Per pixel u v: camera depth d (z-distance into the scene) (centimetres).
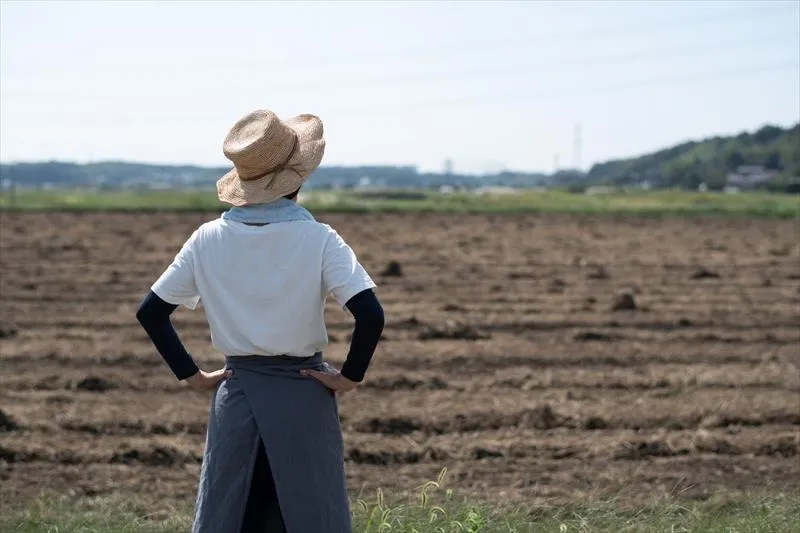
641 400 1272
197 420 1163
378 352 1565
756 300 2217
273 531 489
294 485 482
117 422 1144
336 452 498
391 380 1341
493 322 1870
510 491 895
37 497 890
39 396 1280
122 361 1518
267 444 482
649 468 991
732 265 2944
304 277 494
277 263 495
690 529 739
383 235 3850
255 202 502
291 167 505
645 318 1936
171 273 502
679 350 1614
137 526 766
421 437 1108
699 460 1020
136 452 1031
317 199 6225
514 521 741
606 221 4825
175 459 1027
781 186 10325
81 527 762
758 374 1423
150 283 2430
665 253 3281
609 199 7181
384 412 1180
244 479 483
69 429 1135
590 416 1161
